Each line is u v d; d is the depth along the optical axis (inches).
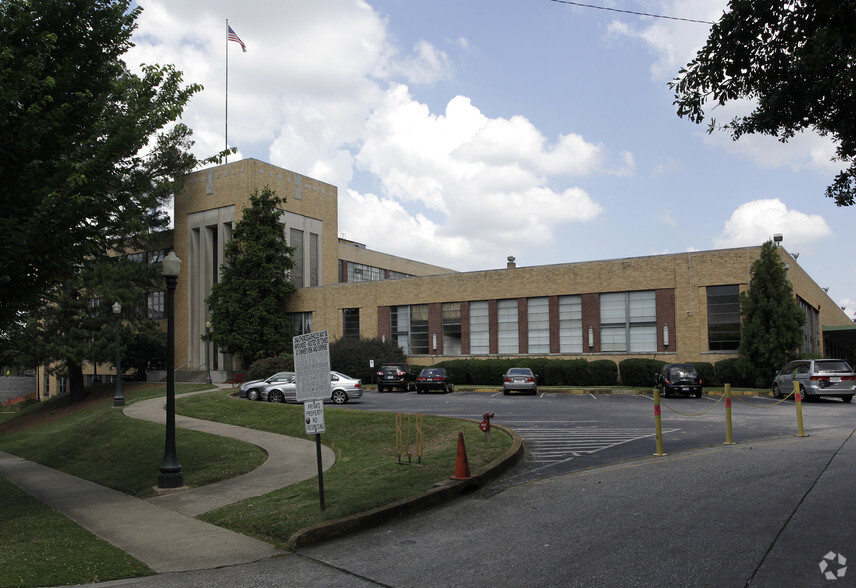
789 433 605.9
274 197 1823.3
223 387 1572.3
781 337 1167.6
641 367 1306.6
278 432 773.9
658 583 221.3
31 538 347.3
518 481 417.4
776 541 262.8
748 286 1288.1
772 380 1180.5
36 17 417.7
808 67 314.3
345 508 338.3
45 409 1827.0
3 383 2844.5
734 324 1301.7
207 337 1743.4
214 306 1803.6
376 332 1775.3
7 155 393.7
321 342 346.6
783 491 349.7
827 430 622.2
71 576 268.2
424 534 306.3
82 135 444.8
